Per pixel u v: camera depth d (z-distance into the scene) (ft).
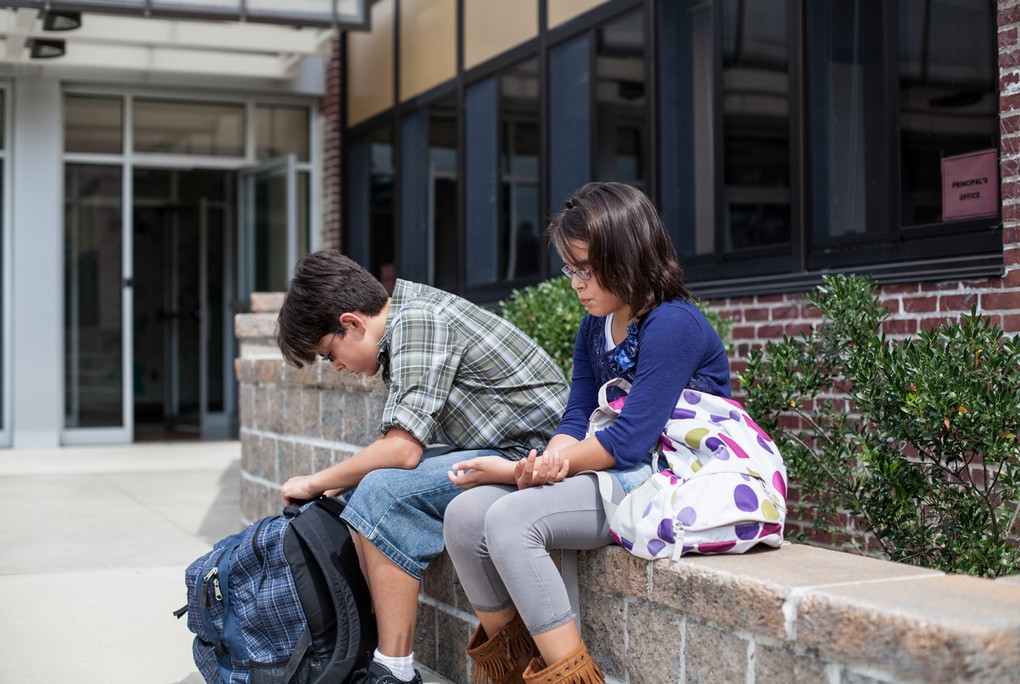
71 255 33.06
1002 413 9.27
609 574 7.88
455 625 10.09
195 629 9.05
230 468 27.76
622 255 7.81
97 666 10.74
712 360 8.02
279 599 8.56
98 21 29.37
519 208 25.05
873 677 5.76
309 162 35.65
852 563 6.97
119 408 33.81
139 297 42.60
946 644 5.23
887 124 15.29
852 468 11.42
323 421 13.84
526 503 7.62
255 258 35.17
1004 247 12.85
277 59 33.47
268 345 20.30
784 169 17.13
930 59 14.61
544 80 23.79
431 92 29.09
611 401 8.11
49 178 32.19
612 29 21.50
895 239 15.19
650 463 8.09
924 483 10.19
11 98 31.96
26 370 32.04
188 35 30.17
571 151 23.03
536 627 7.48
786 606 6.19
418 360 8.86
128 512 20.51
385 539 8.53
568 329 14.23
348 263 9.30
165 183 39.40
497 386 9.18
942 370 9.62
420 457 8.87
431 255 29.27
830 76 16.31
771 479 7.55
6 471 26.76
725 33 18.43
